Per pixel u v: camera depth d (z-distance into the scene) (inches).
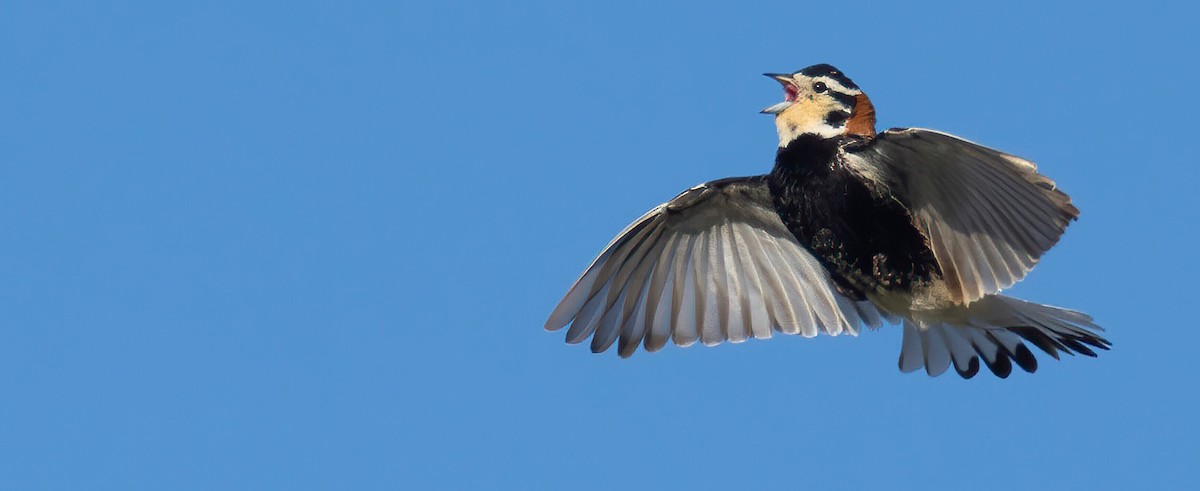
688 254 590.2
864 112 549.6
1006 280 504.4
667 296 593.0
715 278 590.9
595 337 591.2
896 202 519.2
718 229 585.9
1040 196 477.1
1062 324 535.5
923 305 542.6
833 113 544.4
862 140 520.7
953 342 561.0
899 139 492.1
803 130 542.9
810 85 548.4
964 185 496.1
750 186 568.1
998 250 503.5
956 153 482.9
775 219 575.2
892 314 559.5
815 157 533.6
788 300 584.7
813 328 581.6
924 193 510.3
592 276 583.8
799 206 538.9
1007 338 553.6
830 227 534.6
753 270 587.2
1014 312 538.9
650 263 589.3
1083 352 542.6
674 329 593.3
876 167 514.6
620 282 588.7
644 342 593.3
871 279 540.7
